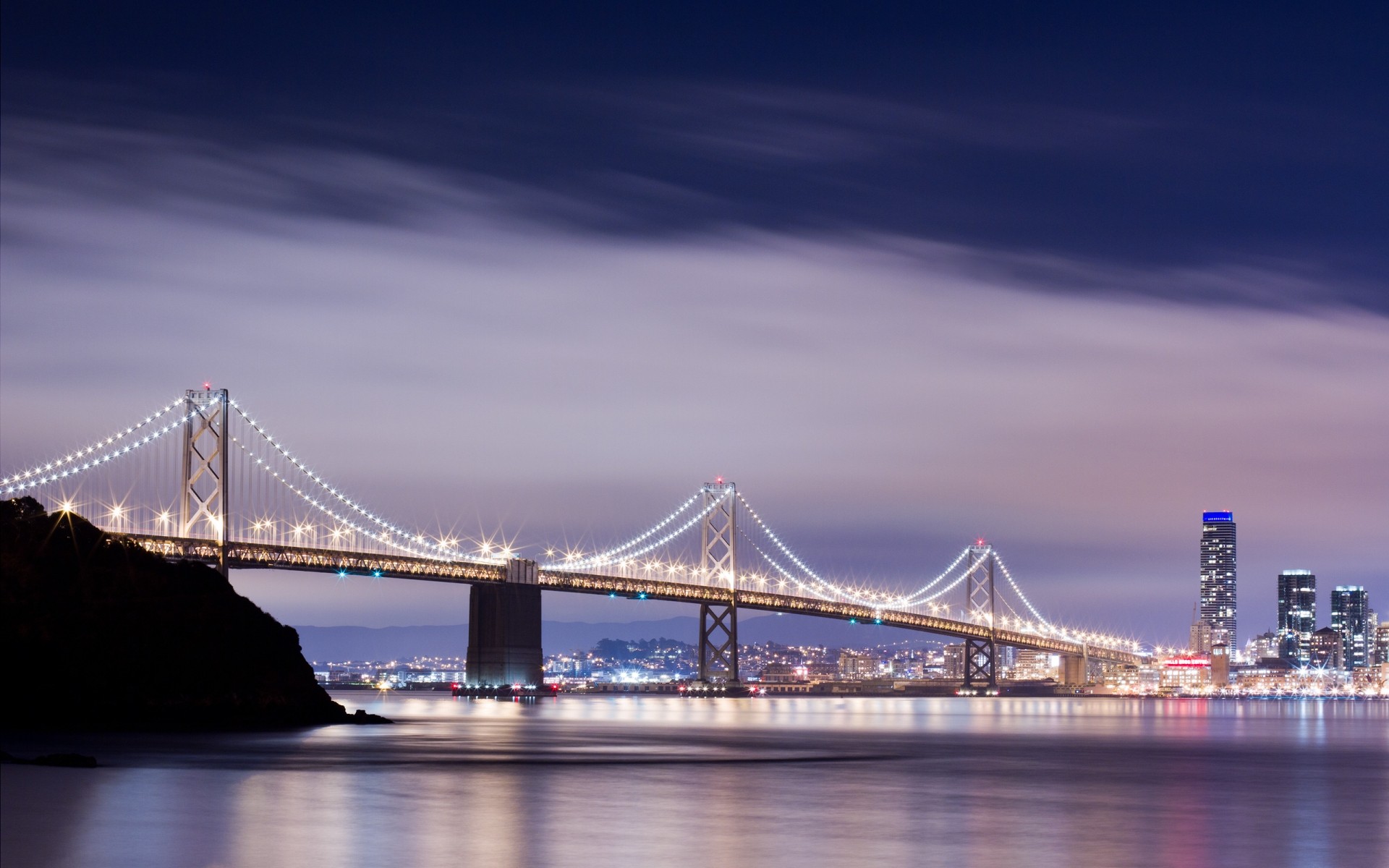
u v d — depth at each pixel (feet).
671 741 396.16
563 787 249.55
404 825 196.24
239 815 201.36
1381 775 306.76
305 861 167.73
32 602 389.39
